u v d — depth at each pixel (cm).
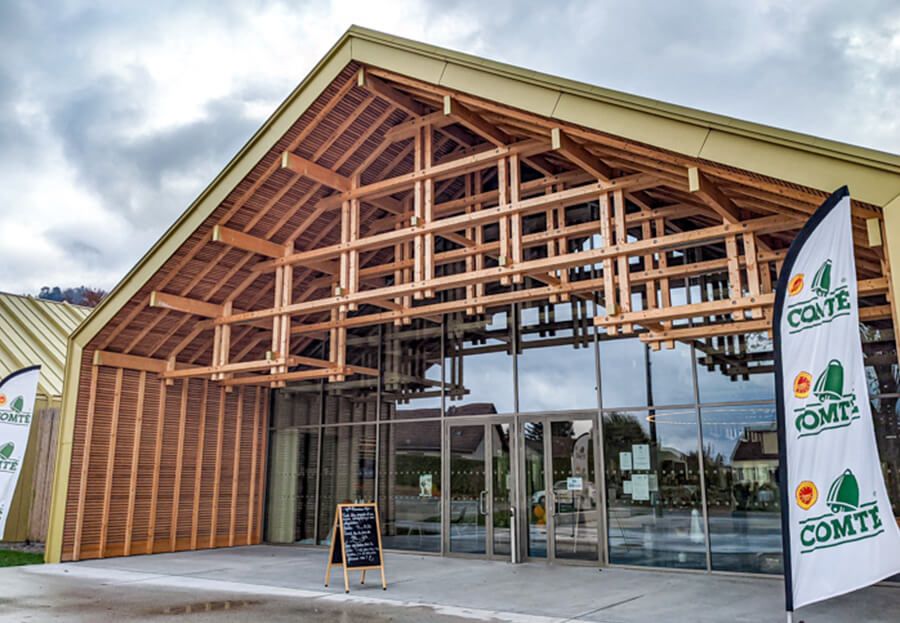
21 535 1198
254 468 1237
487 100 766
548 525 969
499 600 694
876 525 475
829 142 568
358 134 918
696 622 589
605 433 947
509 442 1016
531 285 1035
